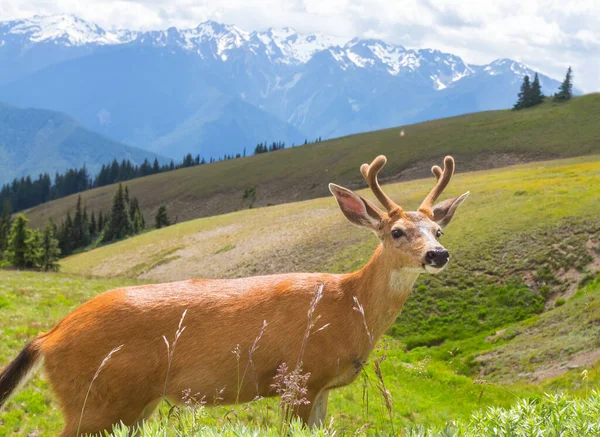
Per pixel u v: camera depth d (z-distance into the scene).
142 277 85.62
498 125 183.62
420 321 42.00
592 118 171.38
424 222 8.01
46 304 24.12
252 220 101.81
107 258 103.88
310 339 7.45
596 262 43.31
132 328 7.05
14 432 11.48
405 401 20.61
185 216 194.25
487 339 36.94
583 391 20.69
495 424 5.53
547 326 35.09
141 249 101.62
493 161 155.88
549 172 89.12
